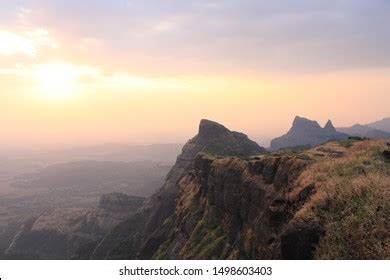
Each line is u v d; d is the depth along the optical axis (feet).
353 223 55.31
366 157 82.84
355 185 63.77
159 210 428.56
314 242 58.59
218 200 169.37
